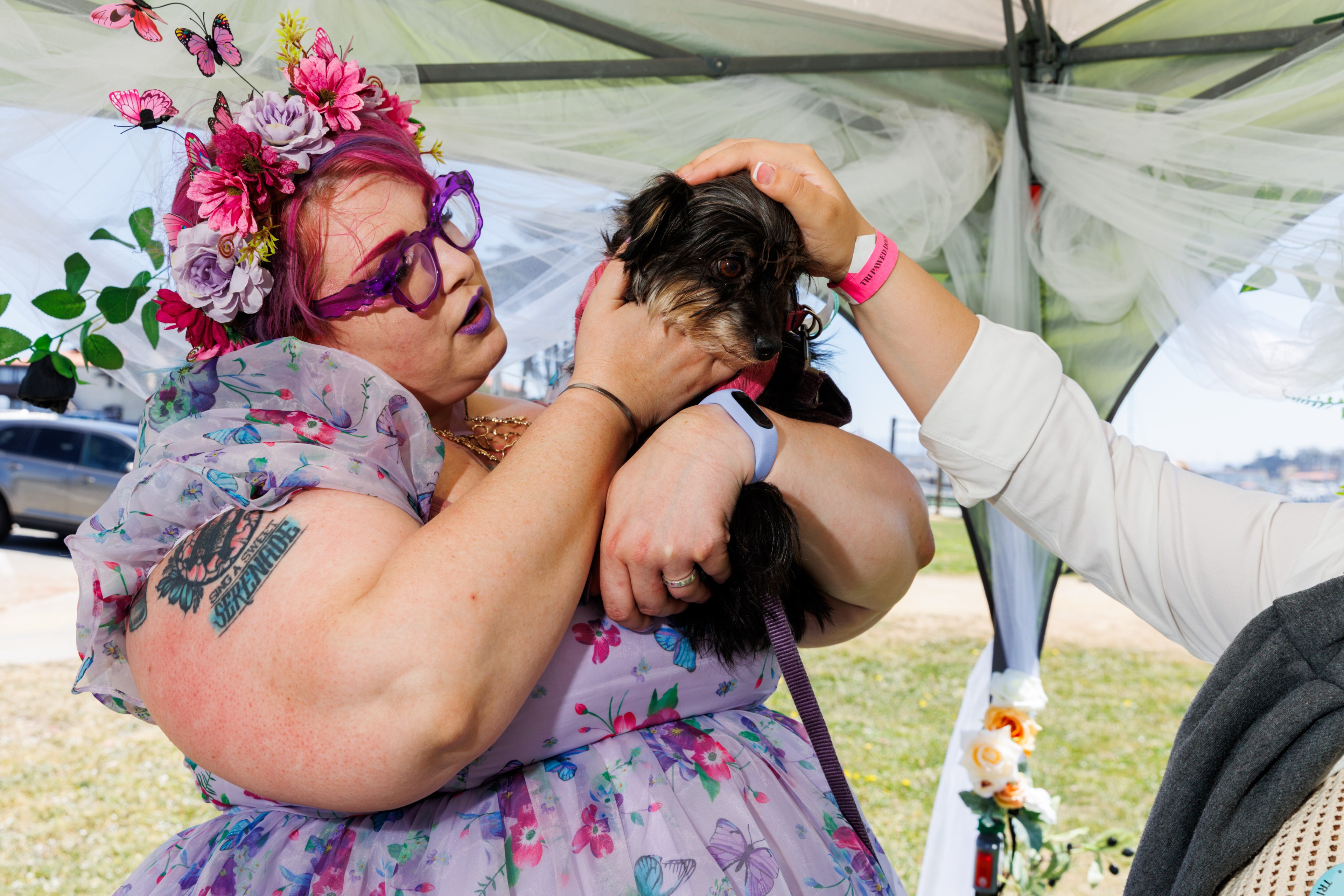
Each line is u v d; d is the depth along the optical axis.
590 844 1.01
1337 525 1.04
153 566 1.03
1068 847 4.02
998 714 3.74
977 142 3.55
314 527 0.94
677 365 1.18
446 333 1.16
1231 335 3.35
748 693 1.29
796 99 3.36
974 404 1.18
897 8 3.24
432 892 0.98
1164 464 1.21
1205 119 3.21
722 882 0.99
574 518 0.99
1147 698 7.95
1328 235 3.08
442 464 1.10
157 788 5.55
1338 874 0.78
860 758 6.29
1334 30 3.05
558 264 3.12
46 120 1.99
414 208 1.12
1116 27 3.52
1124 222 3.38
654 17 3.08
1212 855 0.90
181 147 1.69
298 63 1.15
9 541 9.51
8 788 5.44
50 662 7.16
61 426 8.64
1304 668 0.91
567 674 1.10
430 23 2.86
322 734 0.86
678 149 3.27
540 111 3.06
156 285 1.99
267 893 1.01
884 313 1.19
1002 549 3.76
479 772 1.07
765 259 1.17
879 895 1.15
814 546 1.23
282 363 1.04
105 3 2.06
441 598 0.86
